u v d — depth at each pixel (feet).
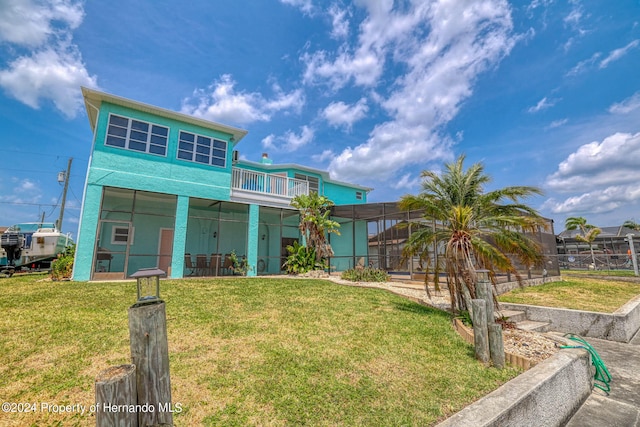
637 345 23.11
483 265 23.86
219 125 47.85
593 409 13.67
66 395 10.23
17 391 10.34
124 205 49.16
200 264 50.21
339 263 64.90
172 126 44.39
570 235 130.62
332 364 13.52
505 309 28.96
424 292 33.86
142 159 41.19
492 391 11.39
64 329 16.34
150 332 6.67
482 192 26.03
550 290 38.17
